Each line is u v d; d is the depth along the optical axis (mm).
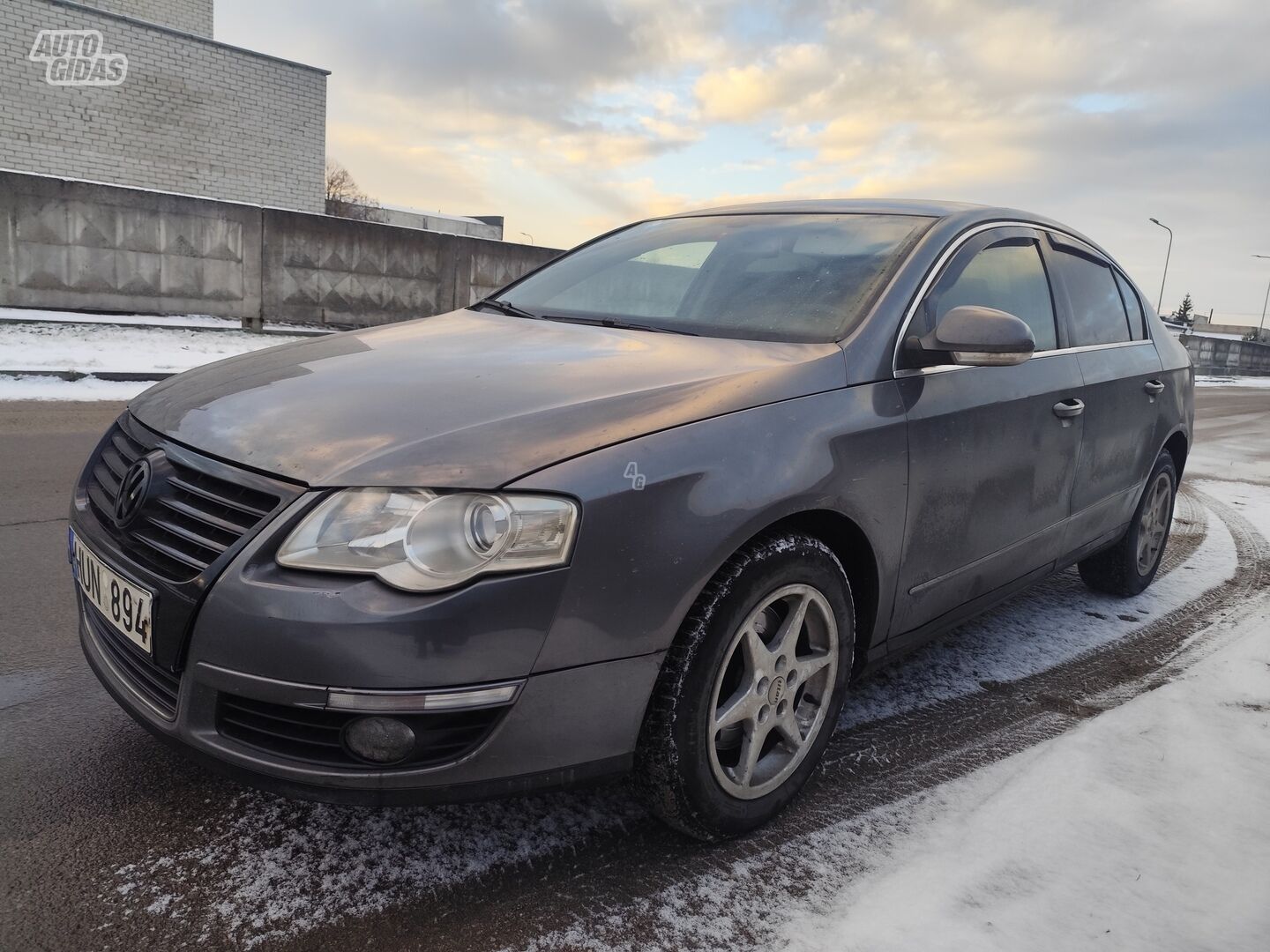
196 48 17406
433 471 1666
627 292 2949
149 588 1775
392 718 1616
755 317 2555
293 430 1840
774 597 2006
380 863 1909
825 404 2150
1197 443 10633
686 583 1804
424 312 11672
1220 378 35375
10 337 8469
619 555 1723
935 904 1829
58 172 16344
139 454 2053
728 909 1810
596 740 1778
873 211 3027
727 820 1992
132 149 17062
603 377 2061
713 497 1838
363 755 1638
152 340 9188
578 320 2805
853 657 2316
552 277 3293
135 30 16656
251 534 1674
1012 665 3229
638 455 1785
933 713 2789
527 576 1646
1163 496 4164
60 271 9086
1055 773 2389
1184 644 3516
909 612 2477
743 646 1981
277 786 1689
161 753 2305
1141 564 4098
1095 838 2094
